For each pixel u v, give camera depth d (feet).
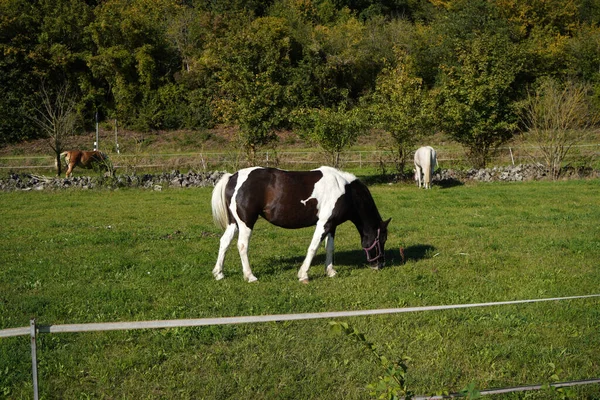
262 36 173.27
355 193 30.63
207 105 170.09
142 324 14.11
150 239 41.47
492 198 63.36
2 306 25.02
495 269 31.96
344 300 26.04
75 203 63.16
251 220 29.25
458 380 18.48
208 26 197.26
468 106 92.22
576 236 40.55
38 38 172.35
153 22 191.52
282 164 104.58
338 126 82.84
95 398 17.56
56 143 93.45
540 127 88.43
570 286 28.17
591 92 160.25
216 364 19.54
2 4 171.73
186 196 70.03
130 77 178.09
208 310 24.62
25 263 33.63
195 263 33.35
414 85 85.46
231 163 97.40
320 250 37.58
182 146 153.99
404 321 23.18
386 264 33.32
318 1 233.96
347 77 190.08
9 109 155.02
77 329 13.84
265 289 27.63
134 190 76.54
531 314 24.08
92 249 37.81
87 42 180.86
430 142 144.36
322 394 17.63
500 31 179.63
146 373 18.90
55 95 168.55
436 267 32.35
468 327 22.68
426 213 53.26
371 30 199.41
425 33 199.62
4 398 17.40
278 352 20.29
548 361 19.72
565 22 201.67
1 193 73.41
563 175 84.94
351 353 20.24
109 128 166.09
